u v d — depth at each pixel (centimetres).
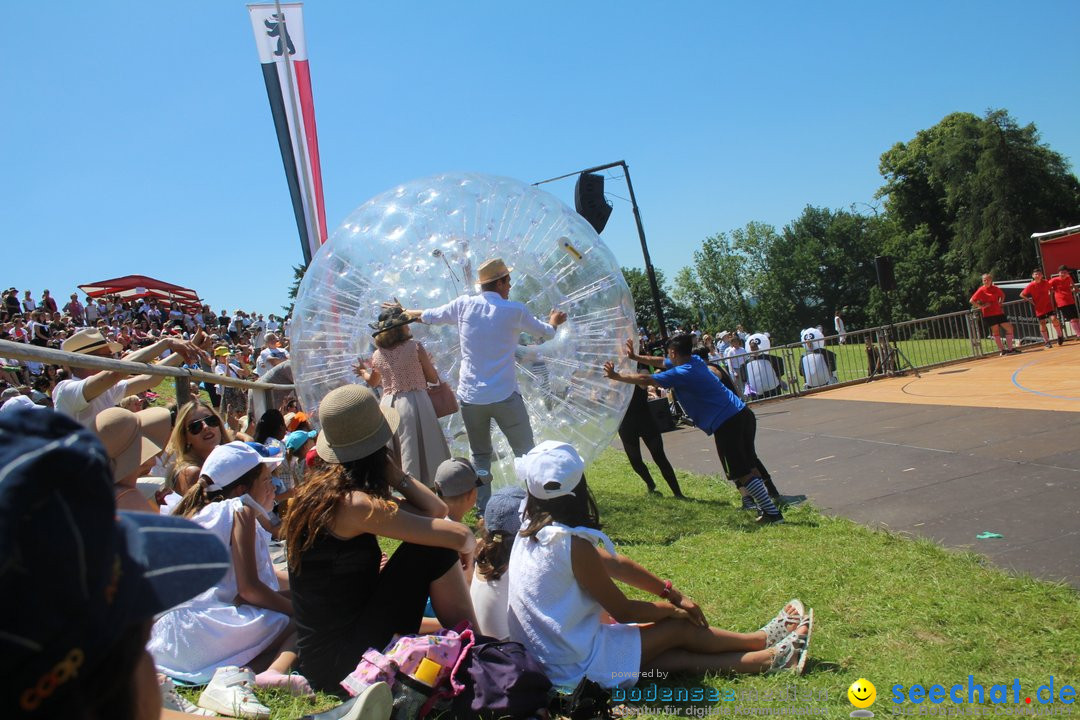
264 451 473
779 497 700
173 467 505
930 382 1466
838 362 1891
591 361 663
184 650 359
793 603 370
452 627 355
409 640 308
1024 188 5153
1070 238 2180
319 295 656
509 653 313
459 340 618
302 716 288
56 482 73
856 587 443
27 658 73
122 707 88
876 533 542
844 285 7581
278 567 479
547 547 337
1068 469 630
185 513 393
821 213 7906
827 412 1253
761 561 509
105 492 78
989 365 1606
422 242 641
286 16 1017
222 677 326
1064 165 5241
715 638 354
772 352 1728
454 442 653
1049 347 1753
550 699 314
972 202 5428
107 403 511
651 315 6931
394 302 593
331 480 340
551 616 334
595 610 344
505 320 580
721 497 767
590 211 1166
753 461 654
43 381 1155
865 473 743
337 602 339
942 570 454
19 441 75
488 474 597
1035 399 1025
